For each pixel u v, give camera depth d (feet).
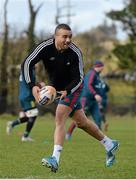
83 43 418.51
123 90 393.09
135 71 388.37
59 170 57.88
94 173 55.42
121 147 92.94
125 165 63.82
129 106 314.76
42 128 164.86
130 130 157.28
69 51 52.21
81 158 72.02
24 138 106.11
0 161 67.21
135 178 51.49
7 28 311.88
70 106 53.52
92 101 106.93
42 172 55.67
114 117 300.40
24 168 59.52
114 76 414.21
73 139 113.50
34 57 51.67
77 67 52.54
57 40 51.26
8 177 50.96
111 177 52.01
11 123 121.80
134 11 380.78
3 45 310.04
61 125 53.57
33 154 77.25
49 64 52.65
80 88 53.62
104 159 70.85
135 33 386.11
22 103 104.01
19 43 329.72
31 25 303.89
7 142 102.17
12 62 313.32
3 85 302.45
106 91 115.14
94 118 107.86
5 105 283.59
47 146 92.53
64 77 53.42
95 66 107.14
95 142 103.91
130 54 384.47
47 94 50.70
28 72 51.78
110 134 135.54
